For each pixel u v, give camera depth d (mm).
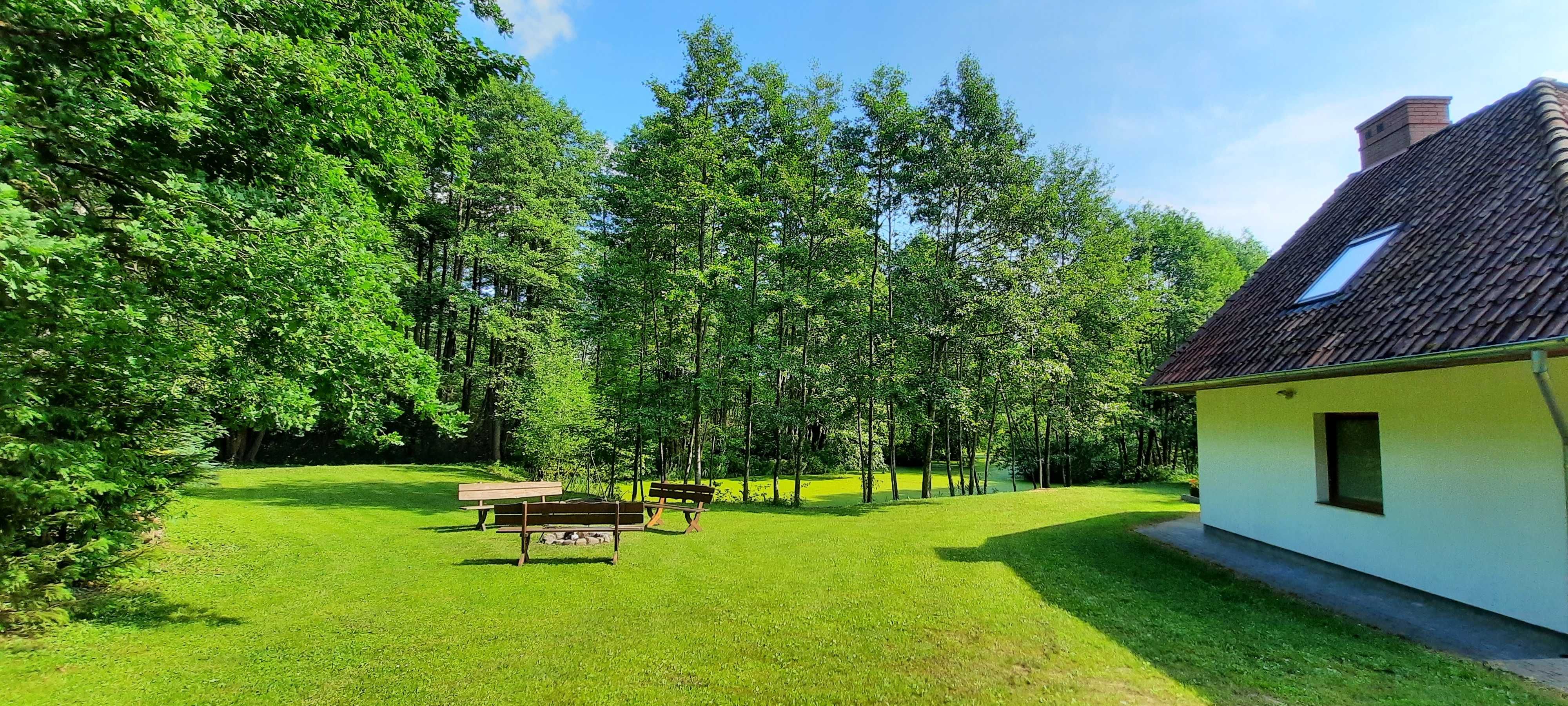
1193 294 27594
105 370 5488
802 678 4434
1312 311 7367
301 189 6367
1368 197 9281
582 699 4133
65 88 4809
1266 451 8281
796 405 16688
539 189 26250
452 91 9078
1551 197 5434
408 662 4781
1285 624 5645
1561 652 4758
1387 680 4363
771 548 9258
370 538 10102
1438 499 5824
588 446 19062
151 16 4512
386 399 7199
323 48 6492
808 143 16438
